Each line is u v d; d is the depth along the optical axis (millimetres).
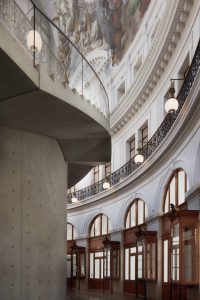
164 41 15602
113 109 23859
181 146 13656
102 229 25016
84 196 26984
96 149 10297
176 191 14789
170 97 11648
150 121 18984
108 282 22578
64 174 10492
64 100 7668
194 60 12086
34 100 7504
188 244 11258
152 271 16578
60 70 8383
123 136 23188
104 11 23078
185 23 14281
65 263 10047
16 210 8258
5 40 6094
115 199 22938
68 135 9547
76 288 26688
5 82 6887
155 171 17188
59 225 9727
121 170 22453
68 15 19391
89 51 23078
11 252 8016
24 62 6605
